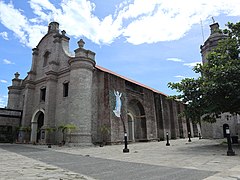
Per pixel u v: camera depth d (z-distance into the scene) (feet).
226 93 47.96
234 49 55.06
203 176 18.45
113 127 80.12
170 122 126.72
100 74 86.28
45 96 87.30
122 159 32.71
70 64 79.41
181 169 22.56
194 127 158.61
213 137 98.48
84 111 72.28
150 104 109.91
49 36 99.45
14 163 28.12
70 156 37.81
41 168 23.88
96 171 21.99
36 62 103.19
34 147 62.90
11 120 96.27
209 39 102.58
